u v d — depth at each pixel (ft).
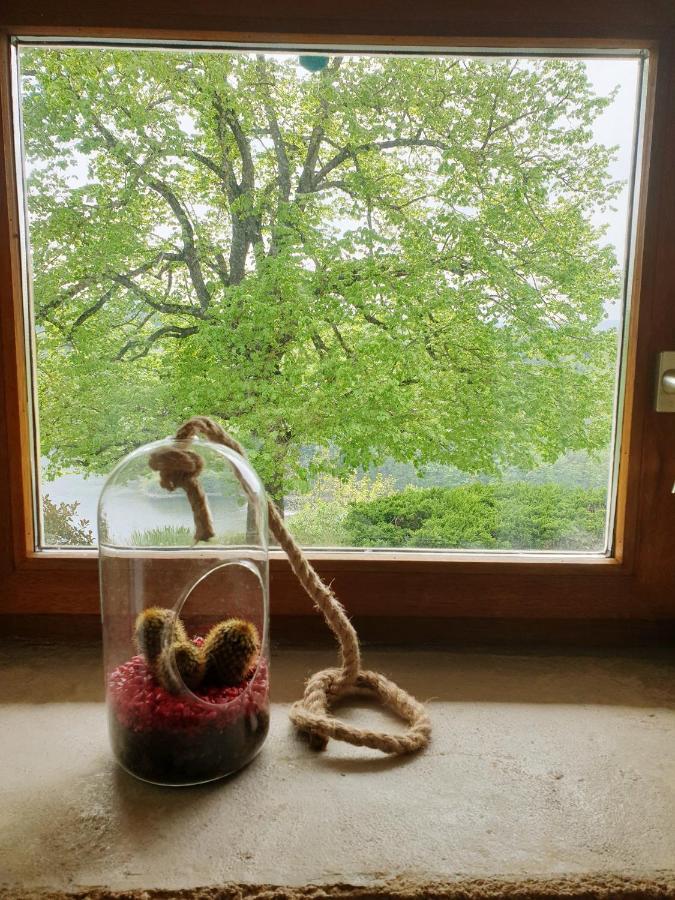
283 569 2.52
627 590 2.52
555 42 2.27
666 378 2.36
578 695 2.17
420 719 1.90
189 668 1.63
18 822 1.51
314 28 2.23
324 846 1.43
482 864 1.38
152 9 2.21
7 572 2.48
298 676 2.29
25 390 2.45
